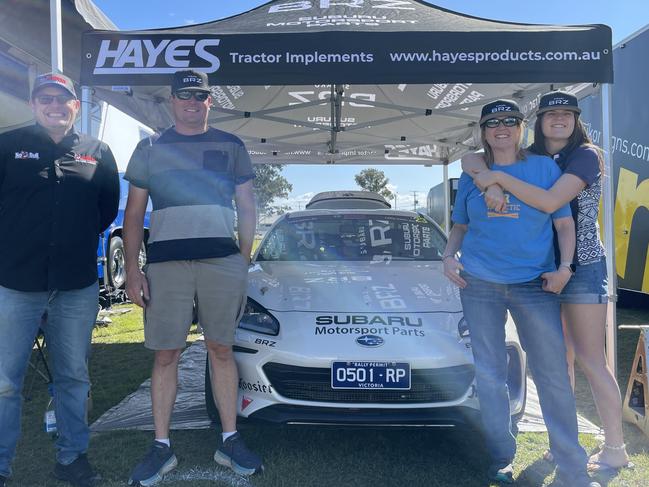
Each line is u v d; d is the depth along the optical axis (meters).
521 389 2.99
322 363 2.67
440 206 12.95
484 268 2.48
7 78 5.66
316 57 3.41
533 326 2.45
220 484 2.58
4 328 2.38
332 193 6.58
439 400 2.71
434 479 2.65
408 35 3.39
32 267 2.39
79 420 2.62
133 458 2.87
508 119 2.42
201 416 3.46
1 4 4.79
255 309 3.00
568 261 2.39
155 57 3.45
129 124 7.77
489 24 3.66
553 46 3.38
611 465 2.73
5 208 2.41
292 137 6.88
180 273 2.60
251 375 2.77
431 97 5.61
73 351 2.55
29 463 2.84
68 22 4.72
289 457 2.88
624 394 4.01
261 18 3.99
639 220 6.82
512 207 2.40
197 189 2.61
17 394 2.47
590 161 2.44
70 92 2.46
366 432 3.23
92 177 2.57
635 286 6.95
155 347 2.61
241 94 5.55
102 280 7.45
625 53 7.04
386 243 4.23
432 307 2.99
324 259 4.04
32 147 2.43
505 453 2.58
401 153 7.97
